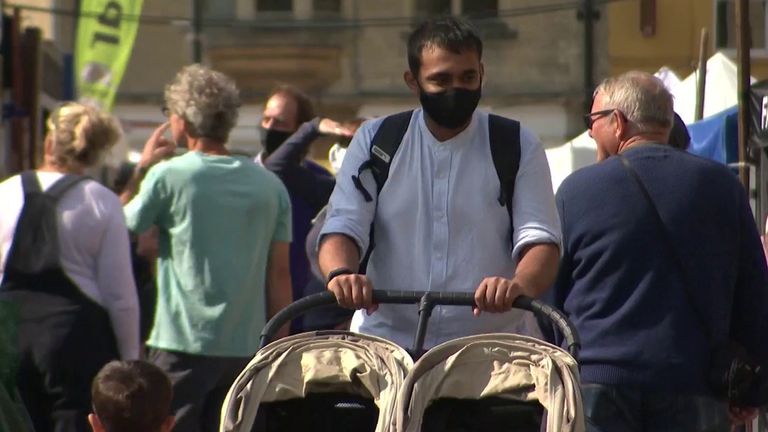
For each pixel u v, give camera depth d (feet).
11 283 69.41
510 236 51.52
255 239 74.79
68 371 69.00
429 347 51.31
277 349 46.11
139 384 56.44
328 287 48.08
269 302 78.28
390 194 51.37
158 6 334.65
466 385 44.65
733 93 134.00
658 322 57.06
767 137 90.48
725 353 57.06
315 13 334.03
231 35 334.44
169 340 73.72
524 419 44.88
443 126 50.78
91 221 69.87
